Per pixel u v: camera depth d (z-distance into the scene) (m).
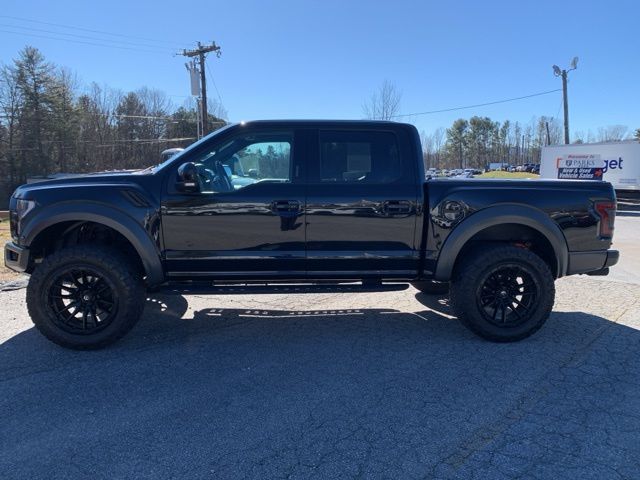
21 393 3.51
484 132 110.19
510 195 4.39
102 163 60.16
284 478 2.56
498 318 4.60
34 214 4.16
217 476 2.58
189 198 4.22
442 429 3.03
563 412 3.24
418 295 6.27
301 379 3.75
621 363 4.04
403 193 4.37
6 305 5.62
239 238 4.30
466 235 4.36
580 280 7.19
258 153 4.42
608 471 2.61
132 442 2.89
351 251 4.39
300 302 5.94
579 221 4.48
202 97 36.44
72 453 2.78
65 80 57.62
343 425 3.08
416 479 2.56
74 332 4.24
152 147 62.94
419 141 4.46
